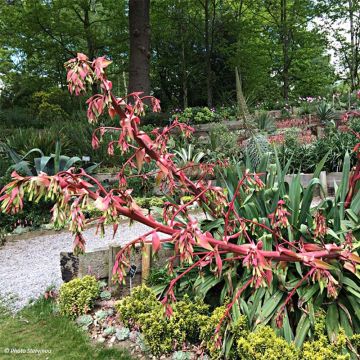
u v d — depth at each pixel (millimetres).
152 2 15297
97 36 15219
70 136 7812
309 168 6855
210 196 1837
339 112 11219
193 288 2461
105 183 5957
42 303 3045
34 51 15055
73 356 2348
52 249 4523
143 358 2311
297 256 1599
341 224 2287
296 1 15977
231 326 2051
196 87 17625
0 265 4070
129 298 2621
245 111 7828
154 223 1437
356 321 2064
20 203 1194
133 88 11445
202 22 17031
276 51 18734
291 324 2156
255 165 4863
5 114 13133
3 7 13820
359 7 16219
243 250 1511
